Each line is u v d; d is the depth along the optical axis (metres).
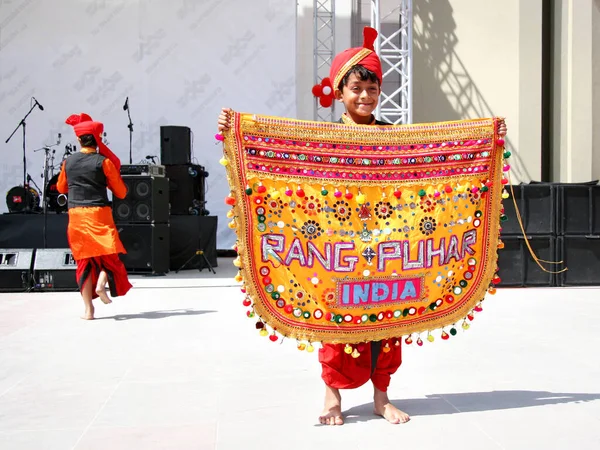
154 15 11.83
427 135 2.90
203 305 6.40
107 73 11.86
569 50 10.41
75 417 2.91
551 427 2.73
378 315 2.81
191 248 10.10
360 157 2.83
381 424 2.79
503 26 10.89
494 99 10.96
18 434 2.69
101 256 5.62
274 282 2.73
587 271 7.73
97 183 5.63
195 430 2.72
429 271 2.87
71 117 5.77
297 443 2.56
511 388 3.35
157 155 11.97
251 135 2.74
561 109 10.67
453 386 3.40
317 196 2.77
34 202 9.98
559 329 4.97
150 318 5.60
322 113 12.15
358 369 2.79
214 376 3.62
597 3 10.39
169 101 11.95
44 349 4.34
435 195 2.88
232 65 11.95
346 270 2.78
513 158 10.83
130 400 3.16
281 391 3.31
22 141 11.77
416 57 11.04
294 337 2.73
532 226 7.70
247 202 2.72
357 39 11.88
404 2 9.96
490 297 6.82
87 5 11.75
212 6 11.87
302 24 12.06
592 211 7.70
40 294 7.26
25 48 11.71
